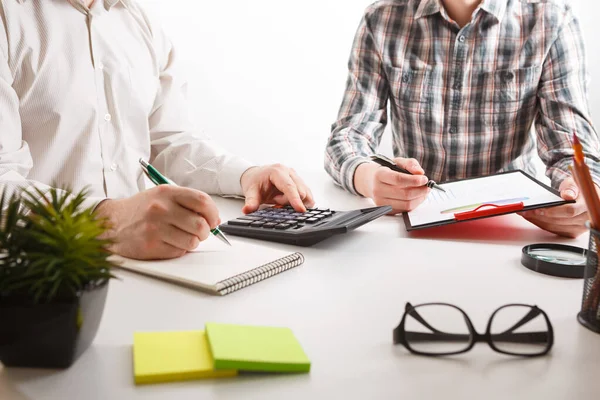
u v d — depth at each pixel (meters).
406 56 1.68
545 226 1.04
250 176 1.25
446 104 1.66
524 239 1.01
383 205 1.16
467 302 0.74
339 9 2.47
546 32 1.59
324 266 0.88
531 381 0.55
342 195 1.36
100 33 1.29
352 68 1.72
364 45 1.70
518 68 1.61
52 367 0.57
